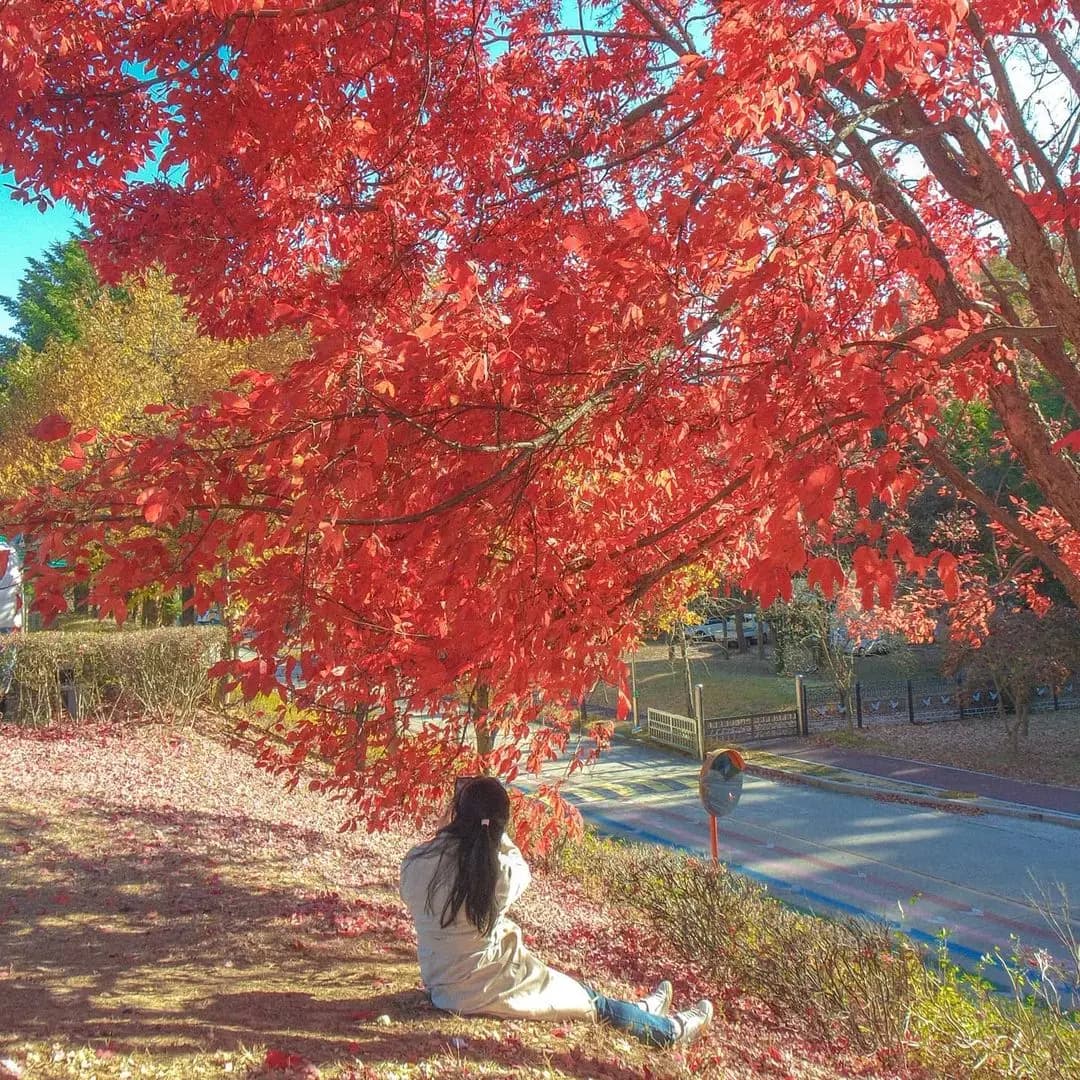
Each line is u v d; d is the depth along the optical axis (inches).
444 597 148.2
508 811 157.8
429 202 218.7
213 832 320.2
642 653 1544.0
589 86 270.2
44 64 160.7
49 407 763.4
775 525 125.6
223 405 120.4
